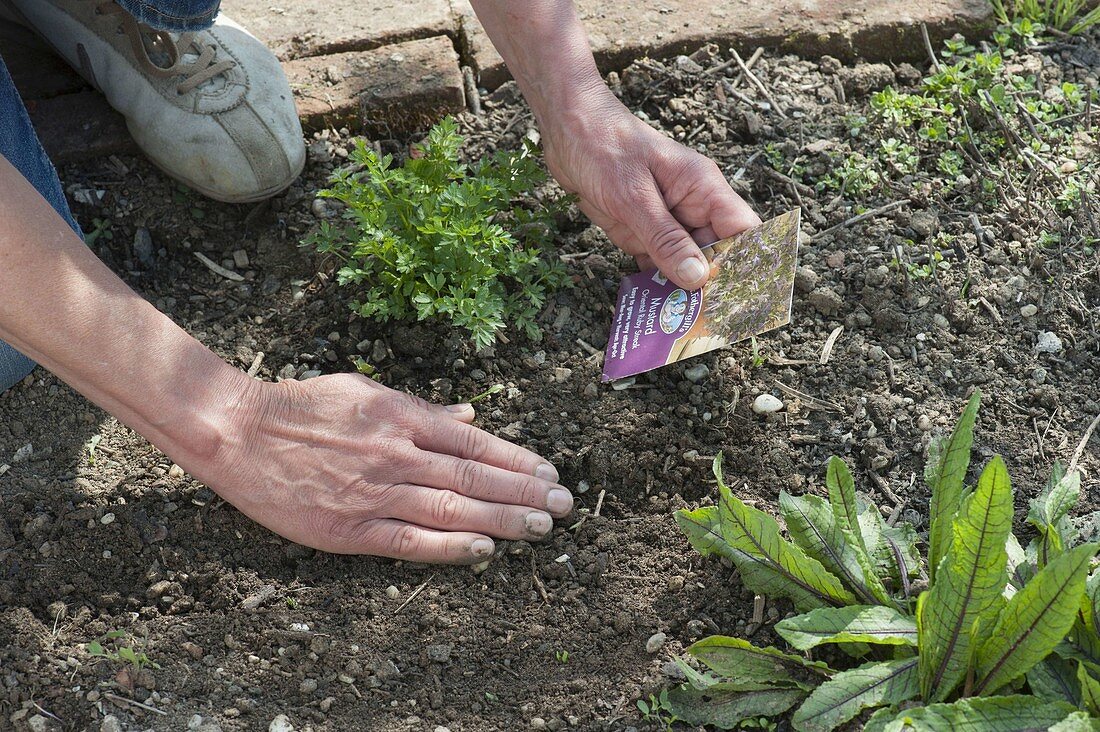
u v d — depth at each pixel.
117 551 1.55
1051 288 1.65
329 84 1.76
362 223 1.64
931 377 1.61
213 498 1.57
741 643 1.48
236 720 1.50
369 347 1.64
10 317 1.45
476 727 1.49
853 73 1.78
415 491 1.53
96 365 1.47
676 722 1.49
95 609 1.54
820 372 1.62
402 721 1.50
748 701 1.47
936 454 1.54
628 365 1.62
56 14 1.68
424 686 1.51
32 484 1.58
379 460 1.53
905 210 1.70
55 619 1.53
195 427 1.50
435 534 1.54
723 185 1.62
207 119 1.66
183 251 1.70
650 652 1.51
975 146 1.71
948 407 1.60
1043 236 1.66
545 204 1.69
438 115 1.76
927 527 1.55
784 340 1.64
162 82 1.66
